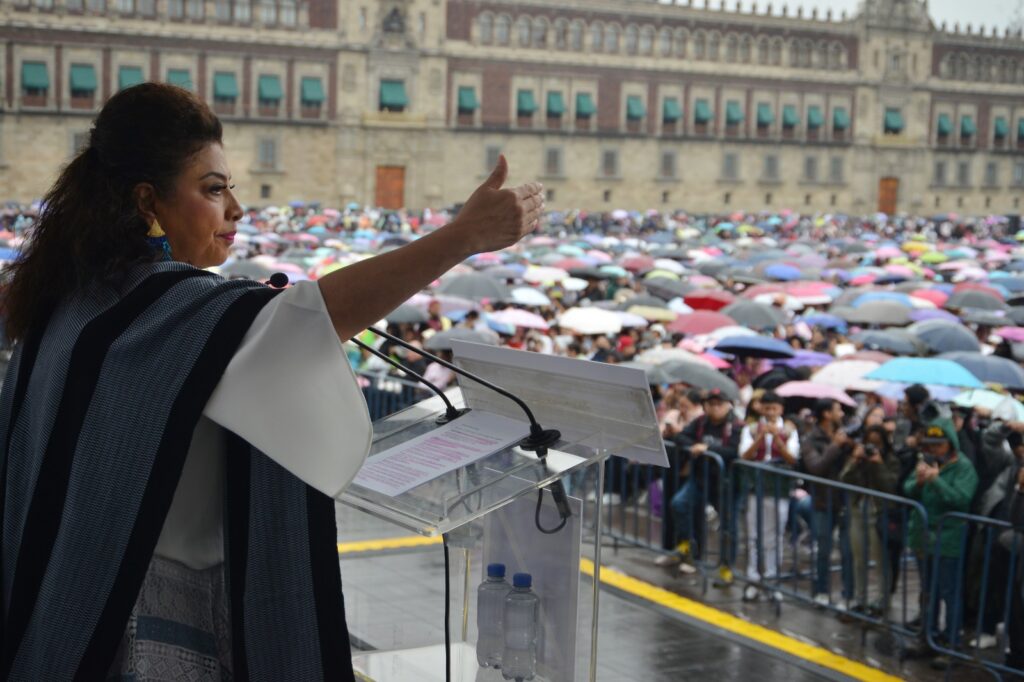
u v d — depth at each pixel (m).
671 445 11.44
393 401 14.78
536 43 88.81
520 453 2.70
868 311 21.02
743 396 15.12
